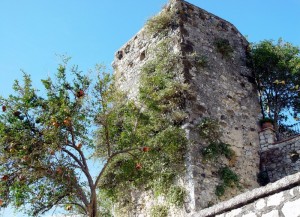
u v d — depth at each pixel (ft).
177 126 44.11
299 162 44.45
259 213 19.89
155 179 42.45
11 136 32.42
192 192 39.50
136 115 41.96
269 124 49.11
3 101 33.14
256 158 46.73
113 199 44.06
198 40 50.29
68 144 33.40
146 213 43.75
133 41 56.95
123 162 40.14
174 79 47.03
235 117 47.93
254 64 55.31
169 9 52.19
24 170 31.78
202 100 46.14
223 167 43.04
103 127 36.96
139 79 51.47
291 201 18.81
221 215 21.72
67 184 32.45
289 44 57.62
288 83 56.85
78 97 34.22
